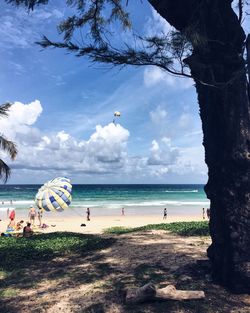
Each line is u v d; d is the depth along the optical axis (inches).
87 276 406.3
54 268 466.0
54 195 797.2
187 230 705.6
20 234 954.7
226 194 327.6
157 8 349.4
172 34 270.2
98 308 302.8
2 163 711.1
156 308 292.5
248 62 292.5
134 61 281.9
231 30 326.3
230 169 326.3
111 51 279.6
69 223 1390.3
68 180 846.5
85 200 3216.0
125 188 6983.3
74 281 390.6
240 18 325.1
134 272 404.8
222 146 333.4
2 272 448.5
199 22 304.0
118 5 445.1
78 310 302.7
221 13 325.7
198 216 1781.5
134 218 1657.2
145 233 714.2
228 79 327.9
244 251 317.1
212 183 343.3
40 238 732.0
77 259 513.7
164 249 511.2
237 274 315.9
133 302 303.6
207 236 636.7
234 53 327.0
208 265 385.1
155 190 5841.5
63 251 572.7
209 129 346.9
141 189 6328.7
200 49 295.3
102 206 2476.6
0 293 359.9
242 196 321.7
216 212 341.1
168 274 383.9
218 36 325.1
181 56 275.1
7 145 700.7
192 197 3774.6
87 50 283.3
